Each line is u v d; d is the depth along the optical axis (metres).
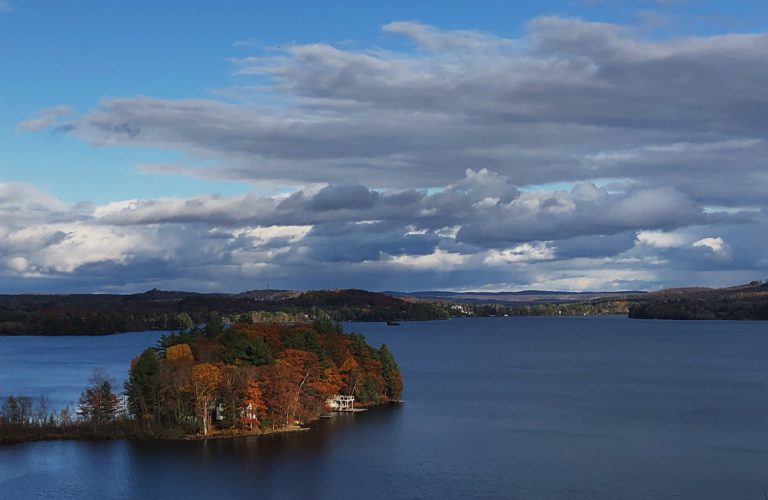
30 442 188.12
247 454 178.38
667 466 169.38
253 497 148.25
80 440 189.62
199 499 147.62
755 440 197.25
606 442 194.62
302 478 159.88
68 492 152.25
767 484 155.12
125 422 198.88
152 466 168.12
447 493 149.88
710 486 153.88
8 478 160.38
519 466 169.50
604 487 153.50
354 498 147.12
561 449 185.88
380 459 175.00
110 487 154.88
